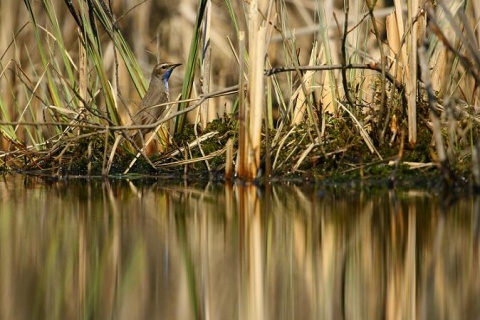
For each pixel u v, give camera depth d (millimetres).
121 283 7473
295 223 9469
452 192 10758
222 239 8875
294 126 12461
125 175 13055
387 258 8016
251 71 11586
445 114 11352
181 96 13477
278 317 6656
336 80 13312
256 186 11812
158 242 8742
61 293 7258
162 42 17203
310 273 7691
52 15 13656
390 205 10125
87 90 13750
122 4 16641
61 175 13312
